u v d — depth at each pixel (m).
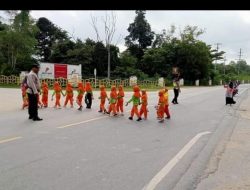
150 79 64.44
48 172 6.71
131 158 7.96
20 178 6.31
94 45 66.81
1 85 45.50
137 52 82.94
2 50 56.62
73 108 18.27
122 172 6.85
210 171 7.13
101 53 63.94
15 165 7.12
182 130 12.22
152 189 5.93
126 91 40.66
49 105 19.72
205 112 18.44
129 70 65.81
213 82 86.94
